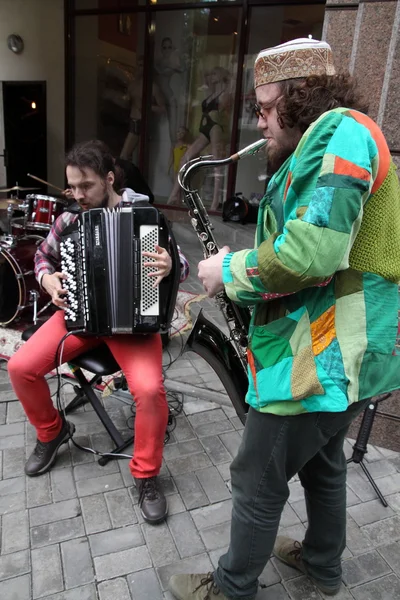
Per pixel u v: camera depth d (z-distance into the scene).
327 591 1.59
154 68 7.40
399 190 1.16
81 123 8.07
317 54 1.13
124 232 1.77
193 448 2.30
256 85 1.21
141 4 7.16
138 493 1.98
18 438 2.31
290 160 1.16
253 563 1.36
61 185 8.41
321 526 1.50
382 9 1.93
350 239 1.01
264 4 6.38
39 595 1.57
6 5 7.46
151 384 1.81
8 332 3.36
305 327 1.15
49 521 1.85
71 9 7.53
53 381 2.76
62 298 1.92
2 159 8.25
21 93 8.01
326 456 1.40
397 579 1.67
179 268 1.88
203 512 1.93
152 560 1.71
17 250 3.36
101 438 2.32
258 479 1.28
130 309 1.81
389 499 2.02
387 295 1.15
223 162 1.62
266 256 1.05
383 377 1.19
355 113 1.06
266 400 1.20
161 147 7.71
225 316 1.65
